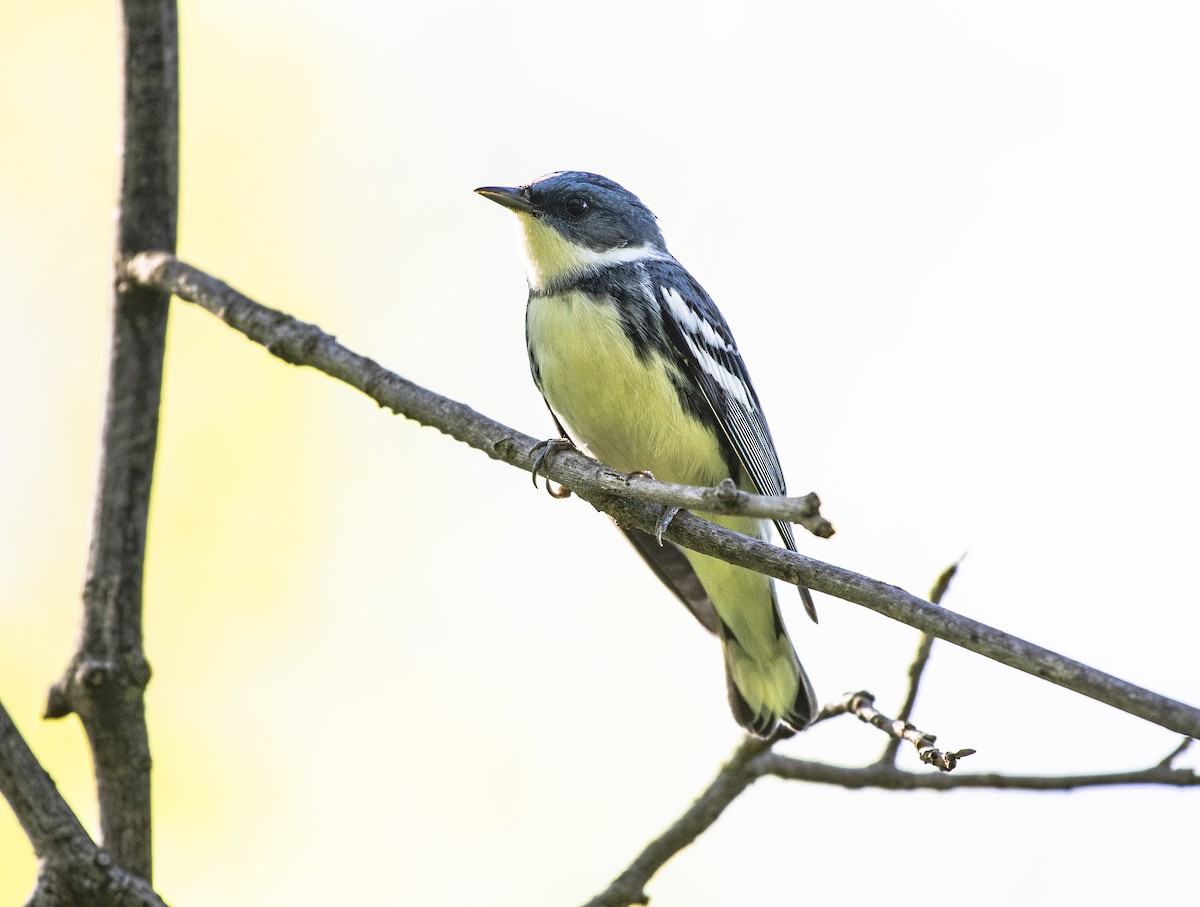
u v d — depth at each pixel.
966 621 6.35
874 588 6.63
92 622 8.93
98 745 8.73
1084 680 6.04
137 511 9.26
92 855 7.38
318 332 8.67
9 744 7.41
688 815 9.32
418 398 8.34
